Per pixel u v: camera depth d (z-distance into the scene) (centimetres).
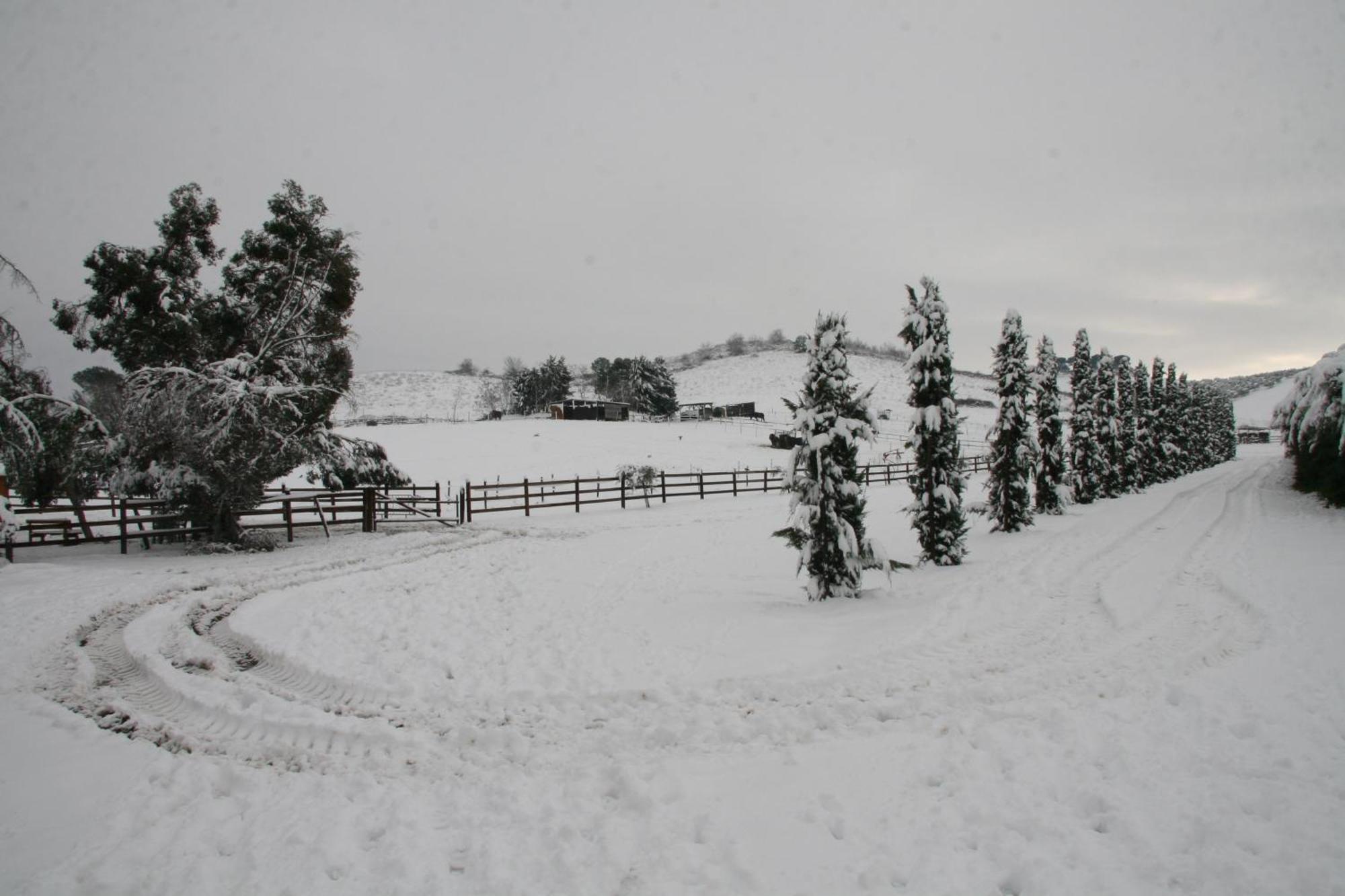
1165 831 412
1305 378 2448
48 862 422
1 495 1442
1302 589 1027
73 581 1259
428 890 385
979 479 3825
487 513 2612
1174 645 793
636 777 499
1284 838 400
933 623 918
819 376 1095
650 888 378
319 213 2048
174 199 1886
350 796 496
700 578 1340
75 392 1623
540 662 805
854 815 442
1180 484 3728
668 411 8300
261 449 1670
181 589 1225
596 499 2642
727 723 601
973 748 530
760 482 3516
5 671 789
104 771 540
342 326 2141
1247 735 540
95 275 1800
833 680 701
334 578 1343
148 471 1628
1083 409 2889
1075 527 1988
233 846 436
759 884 377
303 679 766
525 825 448
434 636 924
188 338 1875
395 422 6650
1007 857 393
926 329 1498
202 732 620
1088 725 564
